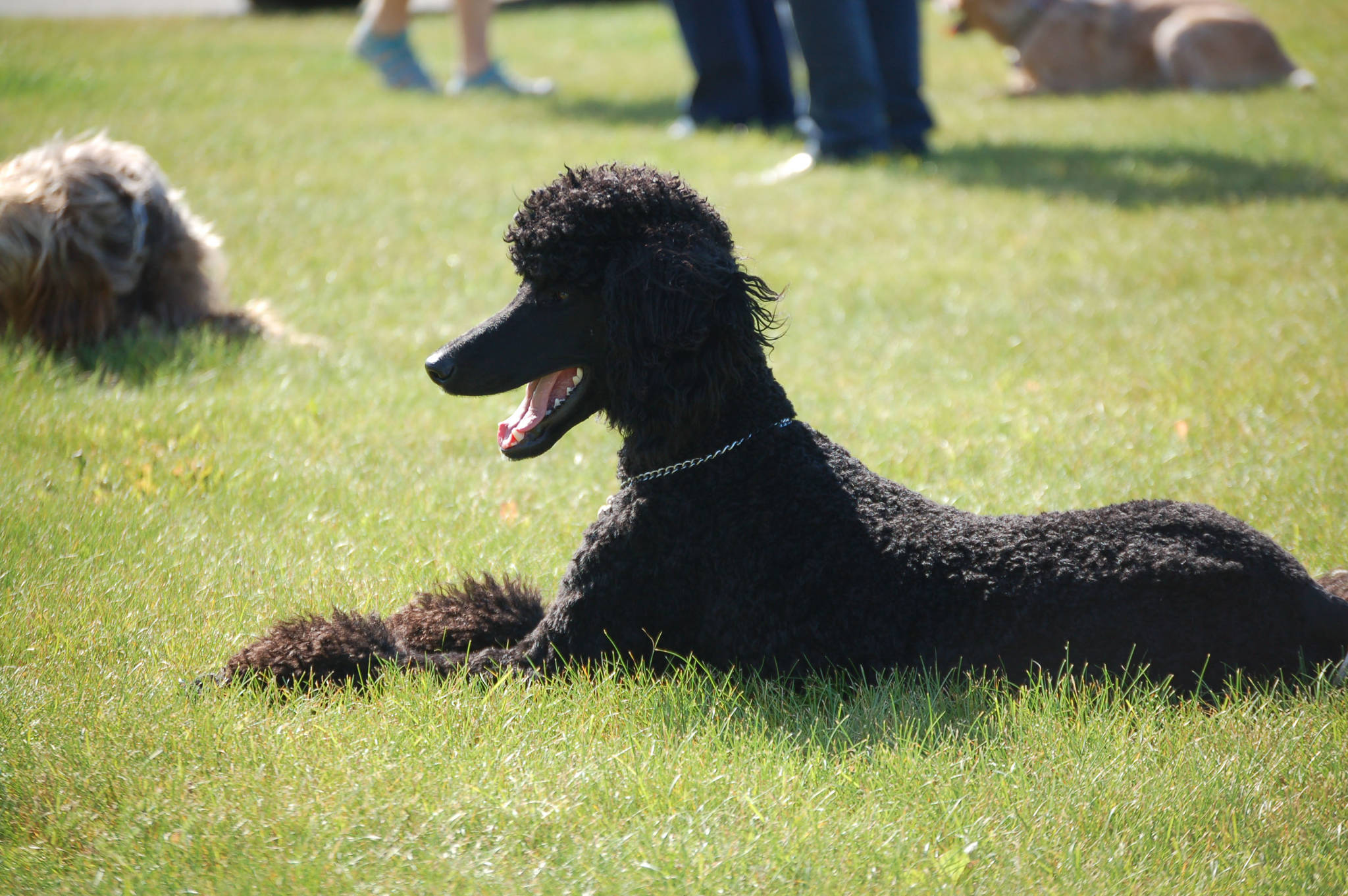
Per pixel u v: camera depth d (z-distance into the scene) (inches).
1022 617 155.9
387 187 513.3
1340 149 586.6
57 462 249.9
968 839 138.2
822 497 164.7
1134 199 508.7
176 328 330.3
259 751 150.9
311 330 354.3
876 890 131.0
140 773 146.5
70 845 135.6
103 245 307.7
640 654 170.4
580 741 156.4
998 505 240.2
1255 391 301.9
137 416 273.6
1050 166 568.4
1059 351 346.9
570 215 163.3
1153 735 153.0
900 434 282.8
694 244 161.8
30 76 673.6
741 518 163.9
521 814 140.9
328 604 197.0
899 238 465.4
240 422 277.9
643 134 639.1
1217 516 161.8
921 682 158.1
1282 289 384.8
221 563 210.2
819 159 579.5
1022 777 148.3
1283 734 152.7
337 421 284.8
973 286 412.5
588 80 831.7
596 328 166.6
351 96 719.1
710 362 160.6
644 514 166.7
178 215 329.7
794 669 162.9
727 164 573.9
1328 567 208.4
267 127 615.5
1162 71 784.3
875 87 578.9
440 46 951.6
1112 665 155.6
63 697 162.2
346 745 153.9
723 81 659.4
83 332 310.2
